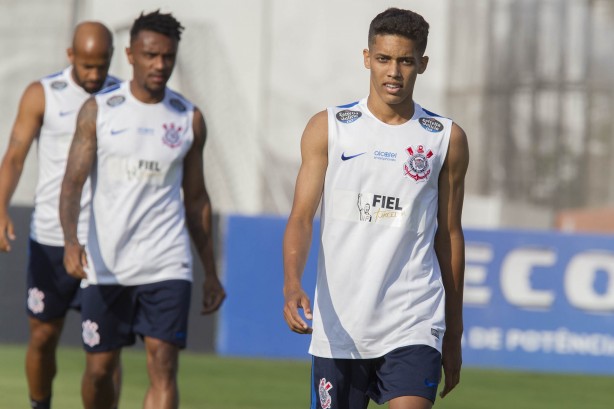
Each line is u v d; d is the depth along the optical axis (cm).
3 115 6125
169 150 1703
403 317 1252
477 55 6366
